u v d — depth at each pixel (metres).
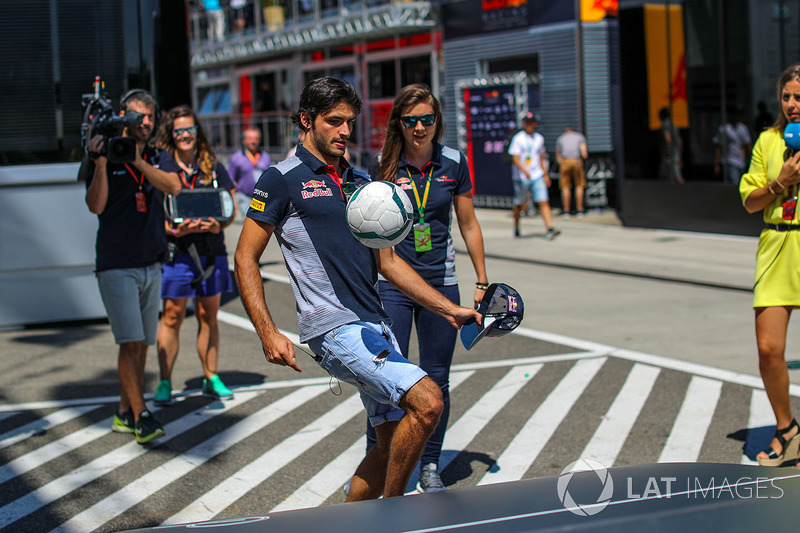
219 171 6.07
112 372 6.95
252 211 3.40
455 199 4.63
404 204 3.24
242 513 4.26
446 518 2.10
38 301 8.48
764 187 4.58
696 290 9.93
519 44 19.14
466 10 20.30
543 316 8.76
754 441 5.12
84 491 4.54
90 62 8.42
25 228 8.37
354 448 5.15
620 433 5.33
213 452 5.11
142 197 5.20
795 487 2.23
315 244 3.42
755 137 14.10
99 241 5.18
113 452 5.13
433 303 3.67
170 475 4.77
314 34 24.23
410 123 4.33
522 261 12.27
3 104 8.25
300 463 4.93
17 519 4.19
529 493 2.26
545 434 5.34
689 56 14.80
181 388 6.46
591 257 12.36
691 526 1.96
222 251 6.05
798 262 4.50
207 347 6.15
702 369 6.70
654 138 15.55
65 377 6.80
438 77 21.83
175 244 5.84
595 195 18.00
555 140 18.70
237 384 6.54
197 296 5.96
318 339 3.45
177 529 2.20
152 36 8.53
